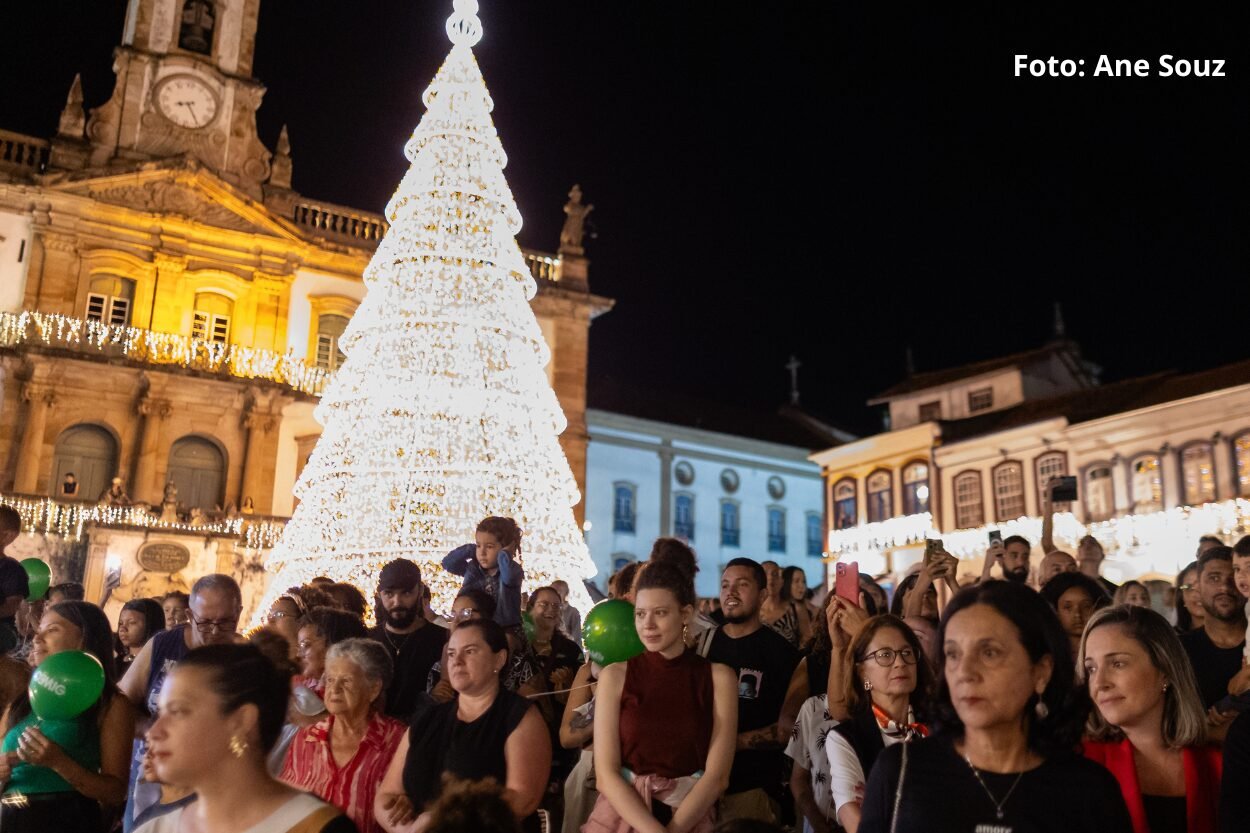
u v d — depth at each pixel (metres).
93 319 29.50
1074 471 33.12
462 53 19.72
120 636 9.21
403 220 19.16
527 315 19.94
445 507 18.53
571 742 6.93
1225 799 3.99
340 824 3.60
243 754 3.61
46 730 5.58
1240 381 30.34
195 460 30.20
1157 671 4.39
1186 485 30.61
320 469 19.27
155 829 3.84
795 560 49.69
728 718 5.56
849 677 5.52
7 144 30.08
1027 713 3.80
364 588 17.94
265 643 5.47
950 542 35.59
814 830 5.96
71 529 26.80
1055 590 6.68
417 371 18.59
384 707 6.96
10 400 28.03
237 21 33.16
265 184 32.41
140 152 30.81
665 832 5.19
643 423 46.12
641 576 5.84
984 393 38.84
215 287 31.00
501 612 8.20
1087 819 3.58
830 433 53.81
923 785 3.79
